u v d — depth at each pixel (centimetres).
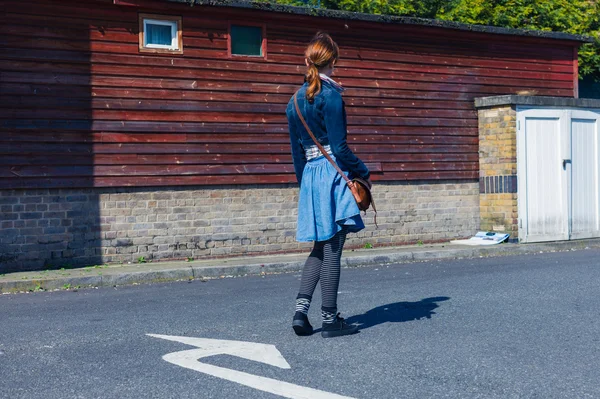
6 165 988
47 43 1016
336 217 482
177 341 499
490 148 1342
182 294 796
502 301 648
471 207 1359
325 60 493
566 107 1355
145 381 388
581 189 1374
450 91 1345
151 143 1080
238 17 1145
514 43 1416
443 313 588
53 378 402
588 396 356
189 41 1110
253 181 1150
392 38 1286
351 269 1038
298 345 471
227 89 1136
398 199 1286
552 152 1342
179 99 1100
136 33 1073
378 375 392
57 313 670
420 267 1031
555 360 427
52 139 1016
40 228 1010
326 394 357
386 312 600
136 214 1070
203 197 1116
